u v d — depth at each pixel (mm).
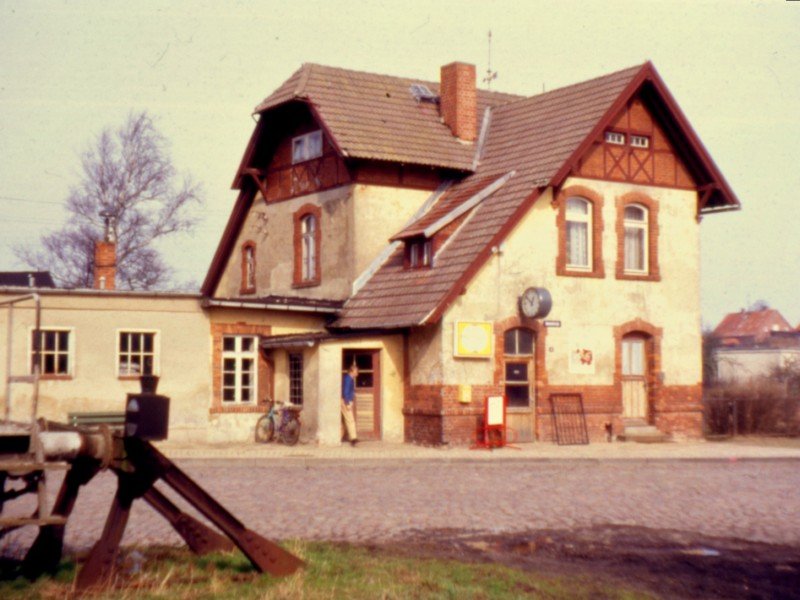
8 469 9547
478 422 30094
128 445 10531
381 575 11062
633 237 33719
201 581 10695
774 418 37312
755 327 109625
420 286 30734
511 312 30766
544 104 35625
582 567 12648
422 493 19750
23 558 11648
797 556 13617
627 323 33000
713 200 35219
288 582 10531
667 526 16062
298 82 35219
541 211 31469
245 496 18938
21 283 60969
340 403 30047
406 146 34281
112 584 10289
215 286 41188
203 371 30188
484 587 10789
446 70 36094
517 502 18594
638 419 33469
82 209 58688
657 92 33375
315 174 35562
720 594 11242
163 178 59562
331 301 32562
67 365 28312
